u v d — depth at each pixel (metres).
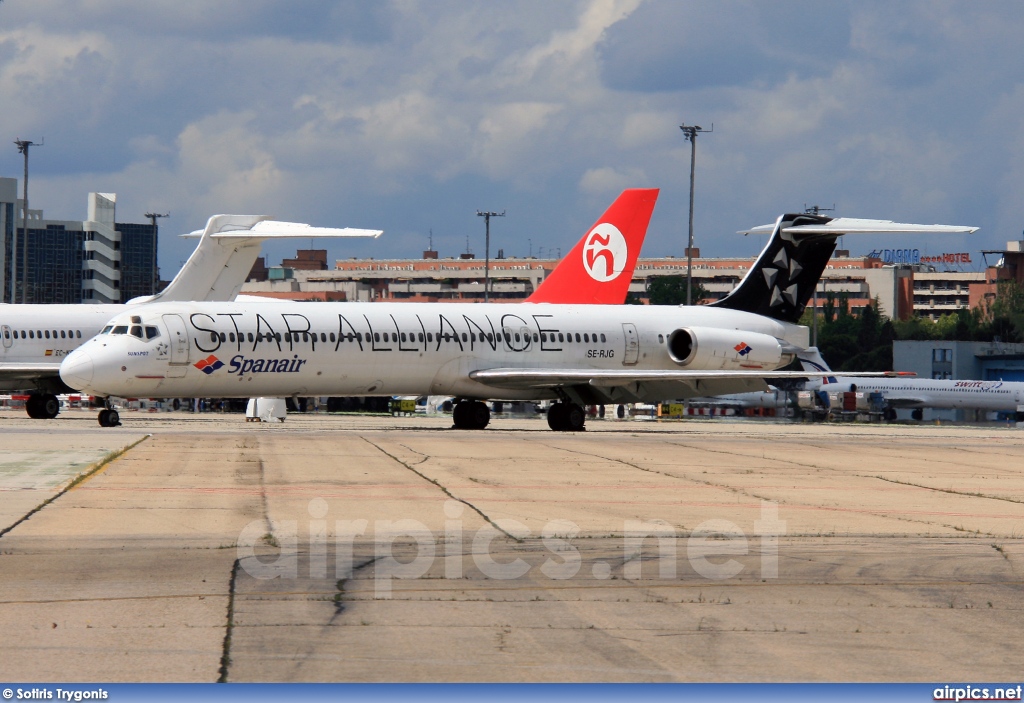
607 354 135.50
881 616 33.72
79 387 109.69
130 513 50.16
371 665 27.98
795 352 145.88
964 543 46.91
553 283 166.12
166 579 36.69
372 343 120.44
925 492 67.12
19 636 30.05
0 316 135.75
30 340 136.12
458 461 80.00
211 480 64.19
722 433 135.50
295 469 71.44
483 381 125.75
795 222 148.25
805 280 150.38
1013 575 40.16
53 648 29.00
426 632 30.97
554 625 32.00
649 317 140.38
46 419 140.50
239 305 116.94
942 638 31.39
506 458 83.62
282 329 116.00
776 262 148.38
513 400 133.00
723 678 27.48
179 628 30.94
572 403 133.25
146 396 113.00
